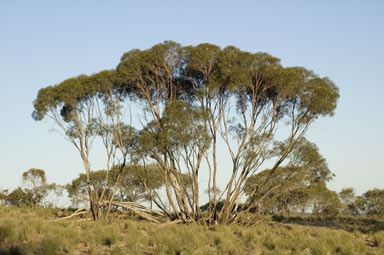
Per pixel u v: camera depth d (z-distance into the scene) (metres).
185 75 24.64
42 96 23.06
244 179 22.94
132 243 15.53
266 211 33.31
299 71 23.20
